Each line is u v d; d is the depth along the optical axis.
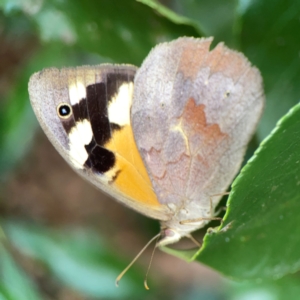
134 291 0.18
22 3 0.15
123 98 0.14
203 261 0.14
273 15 0.13
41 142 0.24
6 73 0.21
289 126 0.11
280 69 0.14
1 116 0.19
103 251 0.18
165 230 0.15
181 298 0.22
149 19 0.14
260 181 0.12
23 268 0.20
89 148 0.14
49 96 0.14
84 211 0.24
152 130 0.14
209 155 0.15
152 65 0.14
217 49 0.14
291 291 0.16
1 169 0.19
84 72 0.14
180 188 0.15
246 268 0.14
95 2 0.14
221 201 0.15
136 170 0.14
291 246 0.13
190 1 0.16
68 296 0.21
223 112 0.14
